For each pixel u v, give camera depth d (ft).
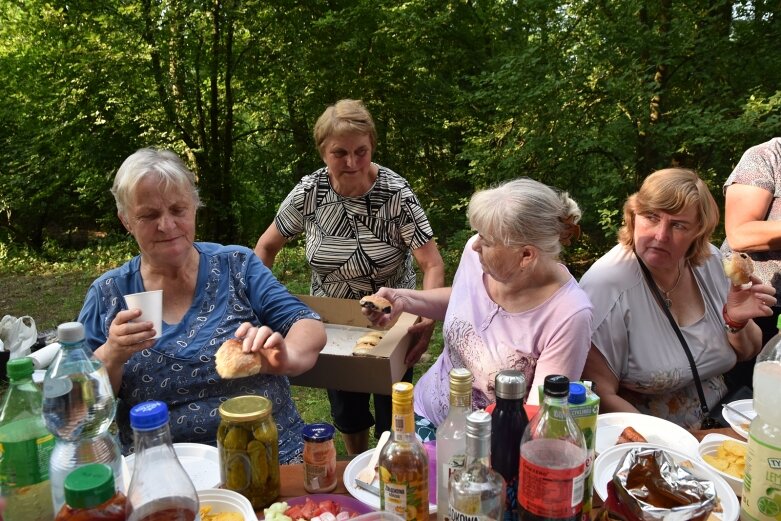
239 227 35.99
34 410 3.83
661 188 6.44
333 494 4.59
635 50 20.63
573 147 21.80
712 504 3.57
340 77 30.45
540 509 3.45
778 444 3.86
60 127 31.53
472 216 6.04
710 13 21.44
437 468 3.84
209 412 6.10
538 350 6.13
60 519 3.16
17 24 30.53
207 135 33.81
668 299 6.93
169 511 3.23
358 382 7.44
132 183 5.83
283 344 5.21
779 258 8.30
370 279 9.15
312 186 9.12
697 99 21.85
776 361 4.54
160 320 5.46
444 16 28.45
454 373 3.76
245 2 28.91
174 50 29.81
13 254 36.60
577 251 25.04
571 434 3.45
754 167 8.28
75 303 25.91
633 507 3.61
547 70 21.70
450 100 31.04
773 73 20.85
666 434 5.48
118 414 6.14
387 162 32.89
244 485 4.38
